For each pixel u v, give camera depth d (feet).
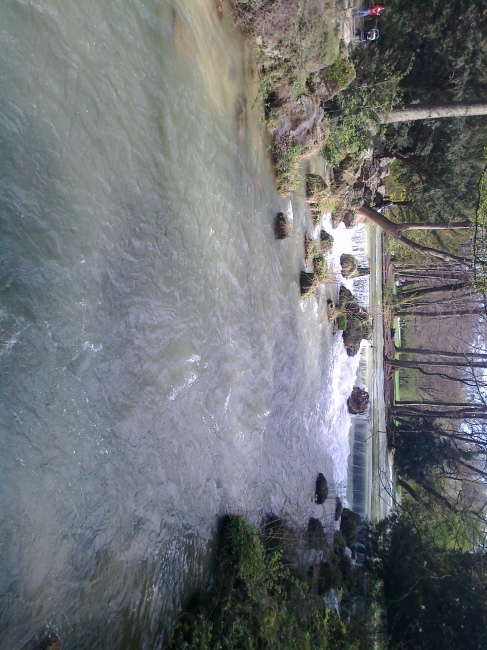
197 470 23.47
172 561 20.89
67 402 16.42
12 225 14.78
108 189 18.51
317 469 39.93
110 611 17.44
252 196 30.78
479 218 42.01
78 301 17.02
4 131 14.62
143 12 20.35
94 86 17.89
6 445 14.33
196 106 24.16
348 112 38.81
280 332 34.63
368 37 42.06
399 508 51.16
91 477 17.15
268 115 32.35
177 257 22.75
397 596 36.42
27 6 15.34
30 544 14.71
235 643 20.51
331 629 29.53
